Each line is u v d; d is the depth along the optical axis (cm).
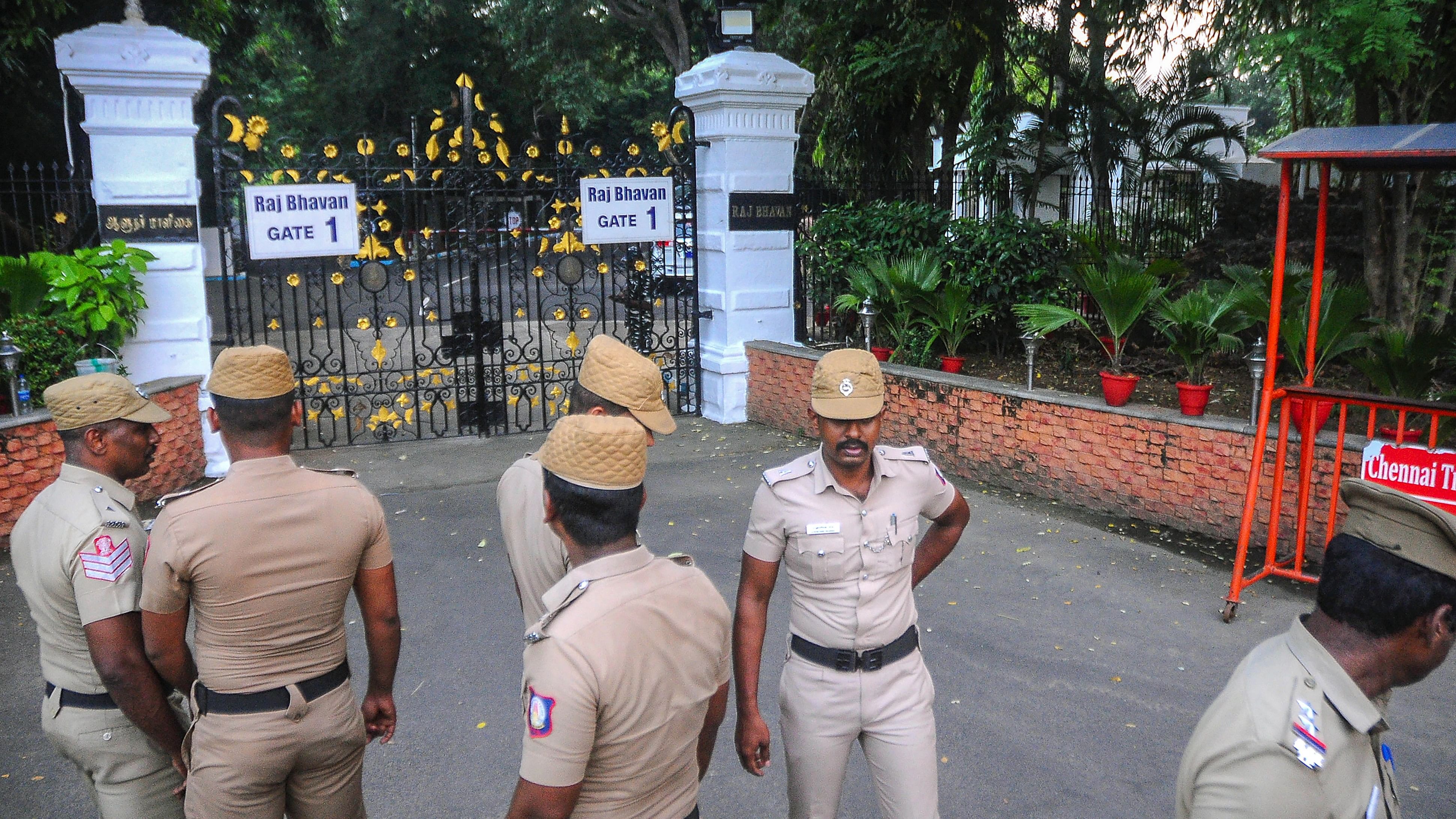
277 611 260
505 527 290
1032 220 1133
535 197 967
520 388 1018
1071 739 429
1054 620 546
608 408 294
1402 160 487
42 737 442
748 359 1027
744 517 735
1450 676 473
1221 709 181
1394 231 826
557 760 195
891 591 296
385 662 299
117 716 275
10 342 684
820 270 1079
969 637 527
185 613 262
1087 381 1000
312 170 887
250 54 2519
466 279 2297
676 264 1034
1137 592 579
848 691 293
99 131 788
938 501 312
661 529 710
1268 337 545
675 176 1022
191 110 819
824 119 1535
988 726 440
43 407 712
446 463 884
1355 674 175
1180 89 1528
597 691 196
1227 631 528
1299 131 521
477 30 3178
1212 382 977
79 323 748
